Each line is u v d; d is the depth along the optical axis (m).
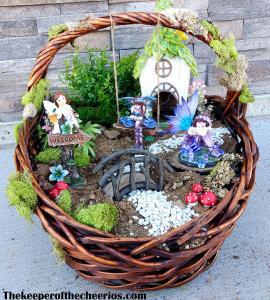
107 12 1.53
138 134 1.10
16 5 1.48
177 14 0.99
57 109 0.96
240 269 1.04
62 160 1.04
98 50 1.48
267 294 0.98
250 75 1.70
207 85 1.70
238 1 1.55
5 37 1.53
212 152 1.07
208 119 1.03
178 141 1.20
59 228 0.88
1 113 1.67
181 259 0.85
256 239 1.12
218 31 1.03
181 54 1.14
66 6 1.50
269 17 1.59
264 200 1.25
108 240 0.81
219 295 0.99
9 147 1.58
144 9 1.55
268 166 1.39
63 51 1.58
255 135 1.56
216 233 0.87
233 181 0.96
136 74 1.19
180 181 1.03
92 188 1.02
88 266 0.89
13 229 1.19
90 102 1.36
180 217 0.93
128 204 0.97
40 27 1.53
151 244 0.81
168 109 1.26
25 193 0.86
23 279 1.04
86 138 0.98
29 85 1.03
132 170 0.99
